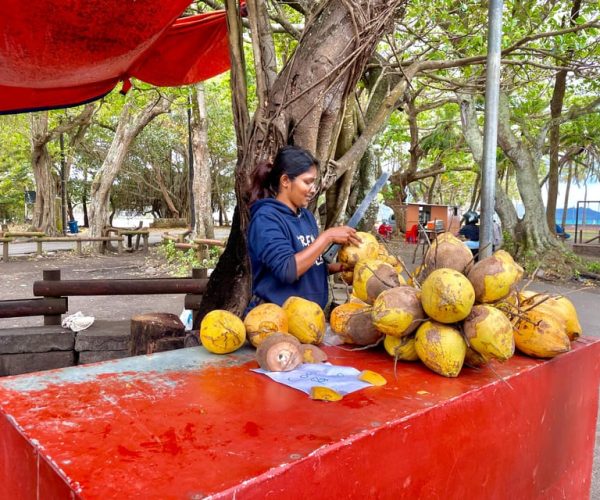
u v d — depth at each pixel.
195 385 1.49
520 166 12.30
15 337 4.41
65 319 4.73
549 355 1.75
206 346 1.81
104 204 16.84
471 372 1.64
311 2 4.14
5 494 1.26
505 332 1.50
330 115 2.76
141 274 11.80
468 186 36.41
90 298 9.12
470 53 5.64
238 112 2.95
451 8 5.41
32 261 14.42
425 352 1.58
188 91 12.70
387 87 4.43
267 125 2.71
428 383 1.53
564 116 13.09
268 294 2.33
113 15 3.24
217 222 40.41
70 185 31.47
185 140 25.58
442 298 1.50
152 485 0.93
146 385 1.48
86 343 4.52
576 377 1.94
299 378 1.55
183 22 4.68
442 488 1.39
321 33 2.62
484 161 2.42
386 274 1.84
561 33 5.10
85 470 0.98
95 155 29.19
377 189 2.47
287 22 4.76
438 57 5.83
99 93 5.20
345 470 1.13
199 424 1.21
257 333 1.82
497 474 1.58
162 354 1.82
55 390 1.43
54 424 1.20
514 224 12.62
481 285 1.60
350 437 1.15
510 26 5.57
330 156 2.91
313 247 2.15
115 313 7.83
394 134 18.64
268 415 1.28
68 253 16.39
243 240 3.14
